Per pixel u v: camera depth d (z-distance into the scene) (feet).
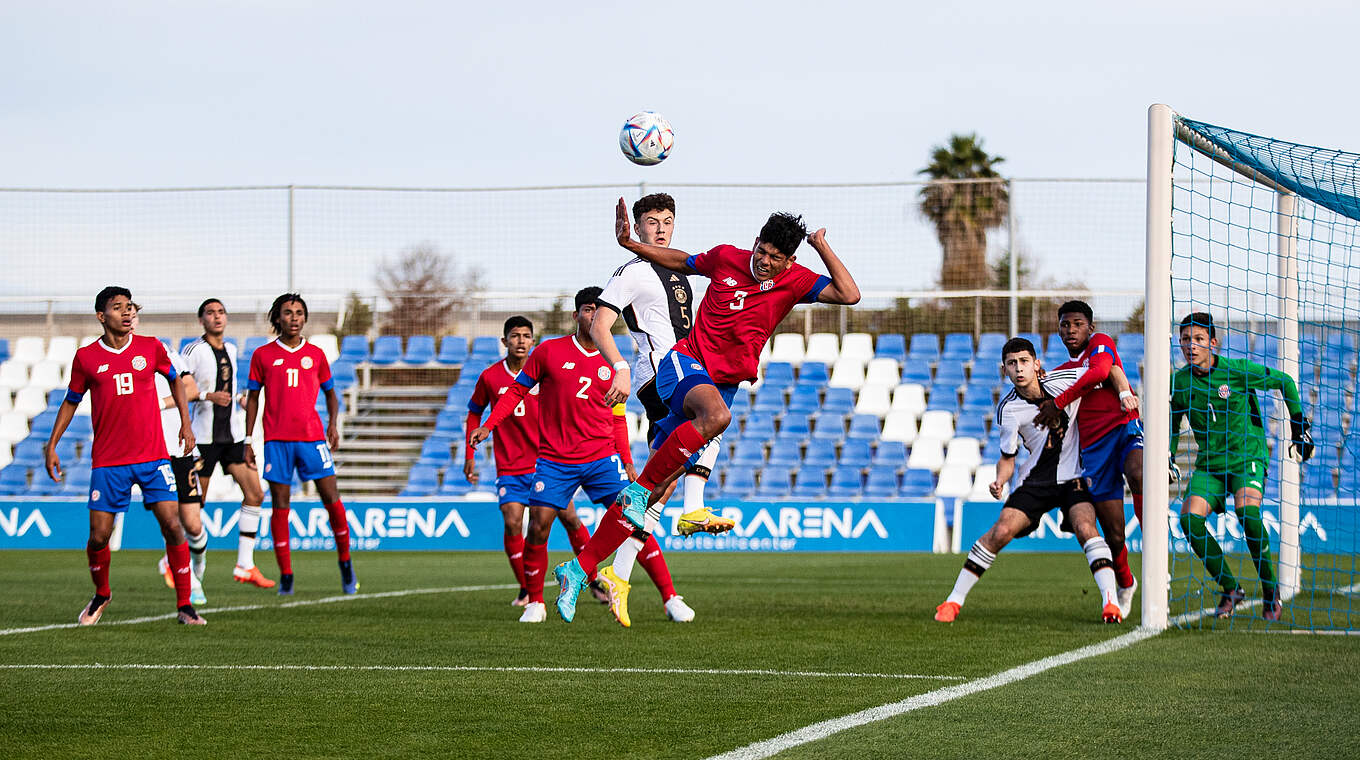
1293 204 55.11
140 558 82.28
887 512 88.17
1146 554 41.45
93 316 115.03
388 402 114.32
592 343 46.44
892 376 112.57
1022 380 44.88
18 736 25.17
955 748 23.57
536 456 49.90
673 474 36.78
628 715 26.89
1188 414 48.83
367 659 35.19
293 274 109.60
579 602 51.90
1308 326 71.26
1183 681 30.76
